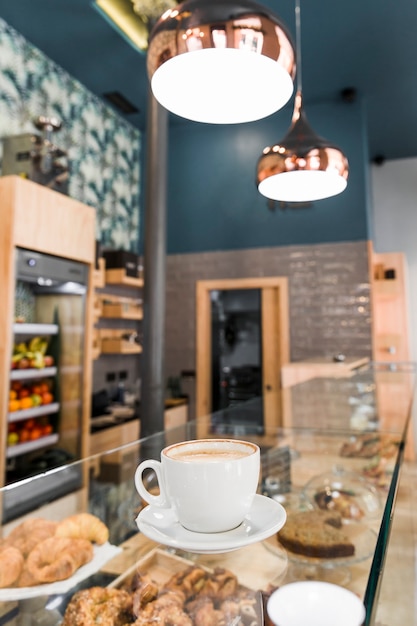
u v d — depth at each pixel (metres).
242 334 4.38
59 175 2.89
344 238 4.06
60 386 2.79
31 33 3.22
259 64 1.00
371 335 3.90
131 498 0.87
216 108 1.10
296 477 1.03
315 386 2.19
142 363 2.52
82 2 2.91
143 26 3.21
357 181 4.08
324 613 0.52
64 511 0.80
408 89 4.02
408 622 0.72
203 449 0.53
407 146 5.31
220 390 4.39
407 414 1.61
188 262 4.57
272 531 0.47
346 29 3.23
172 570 0.63
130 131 4.73
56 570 0.62
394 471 0.86
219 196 4.53
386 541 0.57
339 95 4.11
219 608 0.54
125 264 3.96
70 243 2.77
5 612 0.55
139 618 0.54
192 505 0.47
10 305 2.31
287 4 2.99
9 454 2.39
